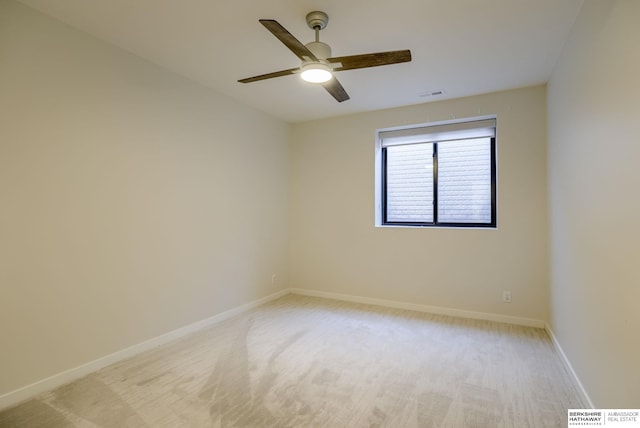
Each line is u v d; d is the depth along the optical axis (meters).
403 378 2.32
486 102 3.54
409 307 3.94
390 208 4.29
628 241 1.42
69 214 2.27
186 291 3.14
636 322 1.36
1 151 1.96
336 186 4.41
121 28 2.31
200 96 3.29
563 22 2.21
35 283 2.10
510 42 2.47
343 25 2.26
